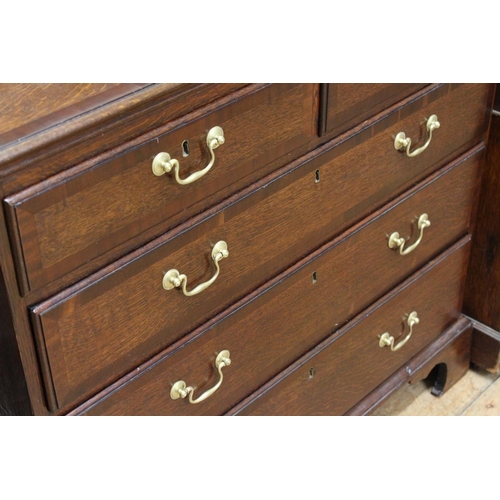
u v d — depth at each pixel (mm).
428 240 1436
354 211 1257
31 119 861
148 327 1047
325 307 1301
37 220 863
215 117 984
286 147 1097
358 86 1138
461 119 1351
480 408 1645
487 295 1613
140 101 899
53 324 930
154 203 974
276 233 1150
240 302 1156
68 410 1011
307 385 1348
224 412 1233
